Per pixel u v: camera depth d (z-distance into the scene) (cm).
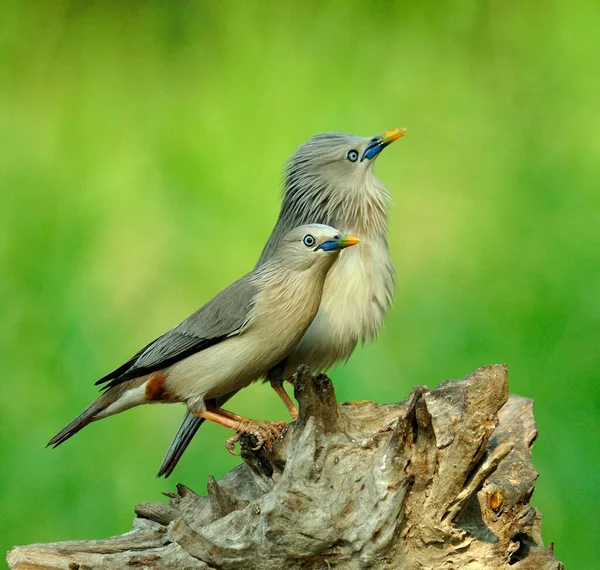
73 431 823
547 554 689
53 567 693
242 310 771
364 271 873
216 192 1564
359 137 902
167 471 831
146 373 802
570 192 1493
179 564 682
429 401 721
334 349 872
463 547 638
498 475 696
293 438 681
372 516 624
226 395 866
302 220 916
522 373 1189
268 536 636
